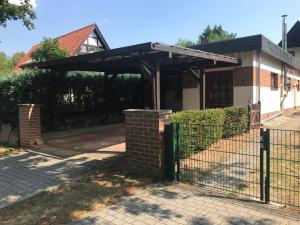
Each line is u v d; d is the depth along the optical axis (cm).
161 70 1311
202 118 707
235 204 430
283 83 1619
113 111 1410
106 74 1327
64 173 591
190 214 401
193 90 1364
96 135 1018
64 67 1039
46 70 1072
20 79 987
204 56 918
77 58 880
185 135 609
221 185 507
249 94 1184
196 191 485
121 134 1030
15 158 729
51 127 1106
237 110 945
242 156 677
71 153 755
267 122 1273
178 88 1595
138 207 426
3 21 1128
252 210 409
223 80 1284
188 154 641
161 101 1623
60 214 407
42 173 595
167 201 446
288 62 1630
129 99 1503
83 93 1251
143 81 1552
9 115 949
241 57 1197
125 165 626
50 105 1092
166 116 559
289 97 1827
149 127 562
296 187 489
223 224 371
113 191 488
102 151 764
